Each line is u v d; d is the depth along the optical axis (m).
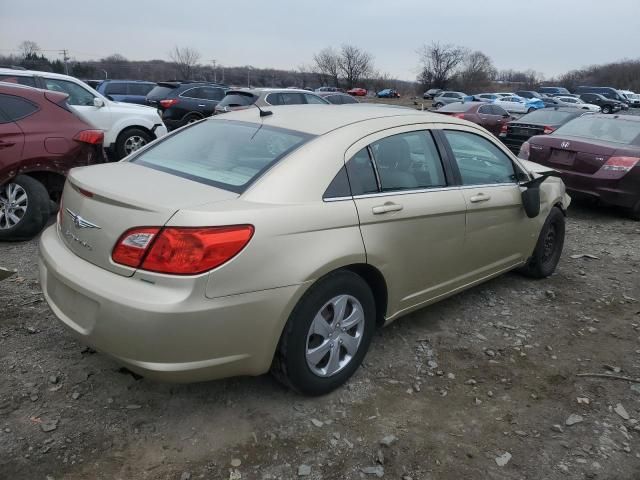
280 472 2.55
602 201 7.64
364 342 3.25
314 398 3.10
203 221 2.48
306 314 2.82
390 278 3.31
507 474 2.63
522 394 3.31
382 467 2.62
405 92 89.25
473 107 16.61
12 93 5.57
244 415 2.92
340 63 84.06
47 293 3.00
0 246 5.36
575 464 2.72
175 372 2.51
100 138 6.04
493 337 4.01
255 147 3.19
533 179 4.59
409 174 3.51
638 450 2.85
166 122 15.74
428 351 3.73
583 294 4.93
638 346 4.01
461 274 3.98
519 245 4.59
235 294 2.54
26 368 3.21
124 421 2.83
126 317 2.45
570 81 97.19
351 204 3.02
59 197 6.19
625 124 8.24
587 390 3.39
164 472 2.51
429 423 2.97
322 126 3.30
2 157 5.33
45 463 2.51
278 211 2.70
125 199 2.63
